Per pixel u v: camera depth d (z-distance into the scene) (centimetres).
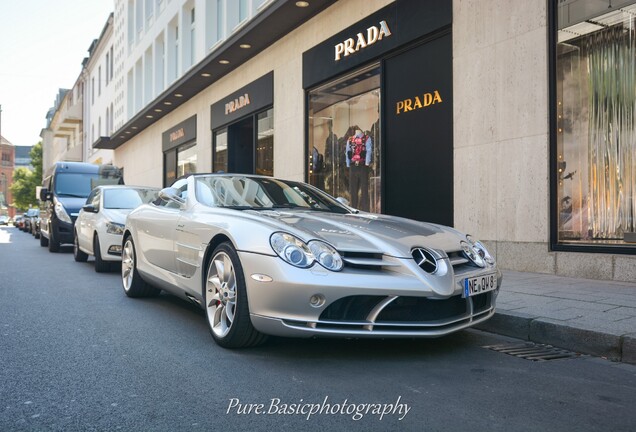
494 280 389
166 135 2203
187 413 262
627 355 360
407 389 298
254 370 330
